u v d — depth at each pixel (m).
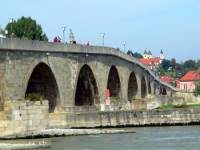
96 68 128.50
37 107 86.31
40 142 78.44
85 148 72.44
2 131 83.38
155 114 106.69
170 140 81.62
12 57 98.06
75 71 117.81
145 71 180.00
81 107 114.06
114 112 105.19
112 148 72.38
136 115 106.12
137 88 167.62
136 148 72.19
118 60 144.25
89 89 129.00
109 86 147.00
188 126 105.81
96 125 104.38
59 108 111.62
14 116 83.56
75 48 117.38
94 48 126.31
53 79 110.56
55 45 110.00
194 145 74.94
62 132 89.56
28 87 109.19
